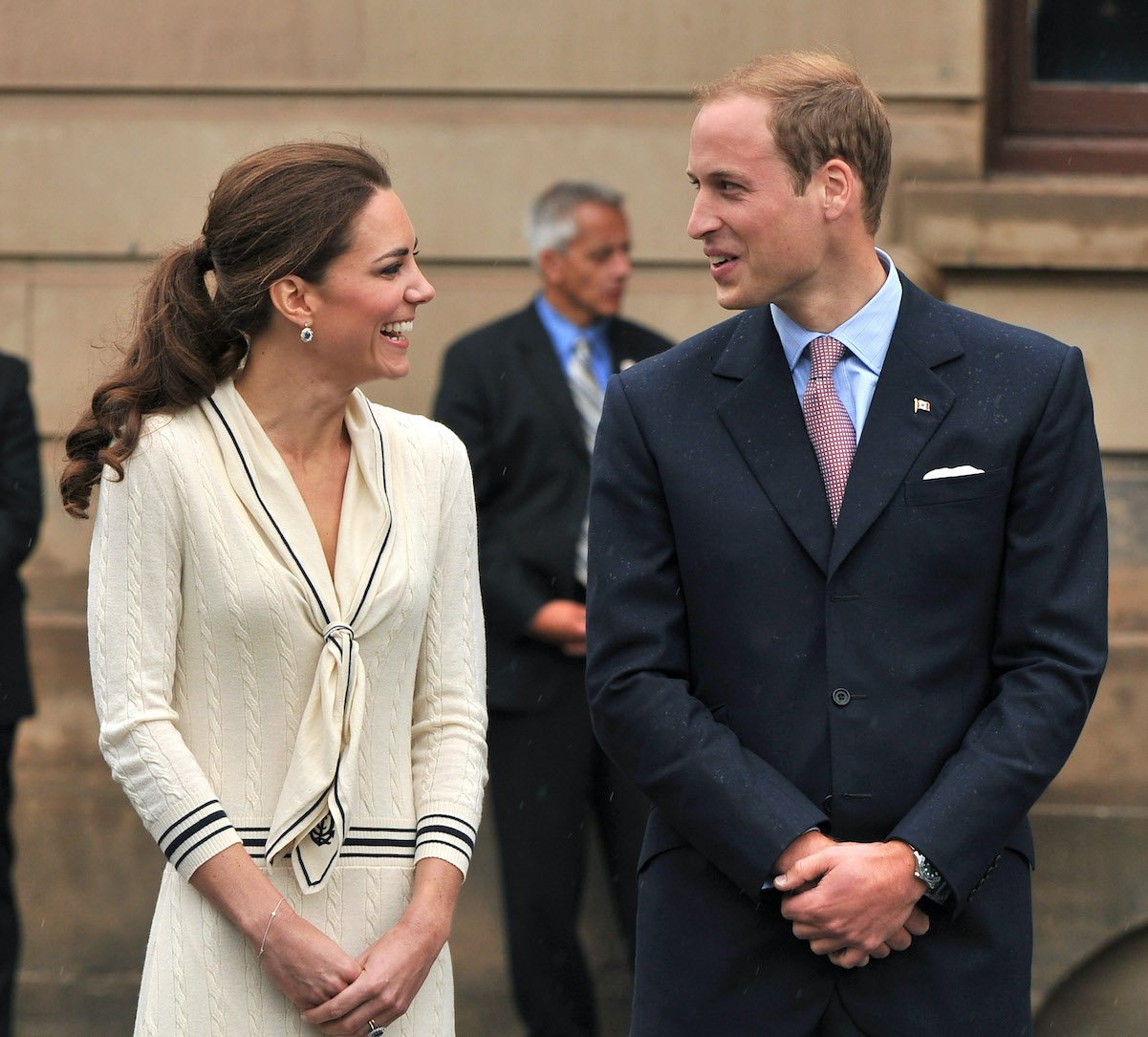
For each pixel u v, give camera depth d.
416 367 19.25
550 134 19.06
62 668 18.91
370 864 9.79
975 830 9.59
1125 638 18.14
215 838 9.39
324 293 9.58
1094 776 18.09
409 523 10.05
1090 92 19.39
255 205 9.59
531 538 15.91
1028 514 9.95
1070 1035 18.03
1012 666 10.02
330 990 9.33
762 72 10.02
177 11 19.22
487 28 19.00
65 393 19.38
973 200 18.67
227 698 9.66
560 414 16.11
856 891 9.45
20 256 19.44
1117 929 17.95
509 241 19.14
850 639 9.86
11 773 16.84
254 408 9.90
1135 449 18.73
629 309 19.02
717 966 10.08
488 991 18.31
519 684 15.80
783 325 10.30
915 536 9.86
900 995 9.91
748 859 9.68
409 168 19.16
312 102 19.20
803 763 9.91
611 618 10.24
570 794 15.82
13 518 16.55
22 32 19.28
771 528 9.99
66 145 19.38
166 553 9.58
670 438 10.27
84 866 18.77
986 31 18.81
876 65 18.86
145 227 19.34
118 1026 18.62
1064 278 18.80
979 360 10.09
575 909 15.98
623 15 18.92
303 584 9.61
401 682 10.01
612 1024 17.47
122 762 9.51
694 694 10.27
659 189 18.98
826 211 9.91
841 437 10.08
